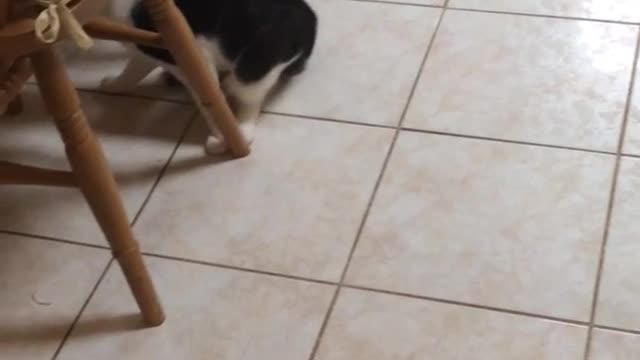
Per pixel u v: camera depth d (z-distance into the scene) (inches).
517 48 63.4
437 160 56.7
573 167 55.4
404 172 56.2
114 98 63.0
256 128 59.9
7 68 43.4
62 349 49.7
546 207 53.5
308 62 63.9
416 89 61.3
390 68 63.0
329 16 67.4
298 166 57.4
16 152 59.9
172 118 61.4
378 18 66.9
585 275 50.0
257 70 57.2
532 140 57.2
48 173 45.4
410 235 52.9
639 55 61.7
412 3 67.7
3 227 55.9
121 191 57.1
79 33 40.2
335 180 56.3
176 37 52.0
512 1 66.9
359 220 53.9
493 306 49.1
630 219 52.4
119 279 52.6
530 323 48.3
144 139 60.2
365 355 47.8
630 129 57.1
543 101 59.6
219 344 49.1
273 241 53.5
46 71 41.9
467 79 61.6
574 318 48.2
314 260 52.2
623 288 49.3
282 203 55.4
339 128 59.4
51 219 56.0
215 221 54.9
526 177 55.2
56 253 54.2
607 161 55.6
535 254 51.3
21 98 62.9
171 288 51.8
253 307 50.5
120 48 66.0
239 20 56.4
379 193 55.2
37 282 52.9
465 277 50.6
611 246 51.2
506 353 47.2
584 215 52.8
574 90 60.0
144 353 49.2
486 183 55.1
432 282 50.5
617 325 47.7
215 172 57.6
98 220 46.6
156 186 57.2
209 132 60.1
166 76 63.4
